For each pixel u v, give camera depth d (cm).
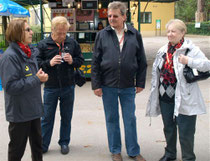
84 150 354
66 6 805
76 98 619
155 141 379
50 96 328
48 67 318
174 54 278
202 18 3044
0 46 1252
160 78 297
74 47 335
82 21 826
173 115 298
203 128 420
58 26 309
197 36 2825
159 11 2920
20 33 238
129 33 308
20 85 234
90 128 431
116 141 326
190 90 273
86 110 525
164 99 297
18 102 244
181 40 280
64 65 324
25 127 253
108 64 305
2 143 377
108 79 311
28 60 248
